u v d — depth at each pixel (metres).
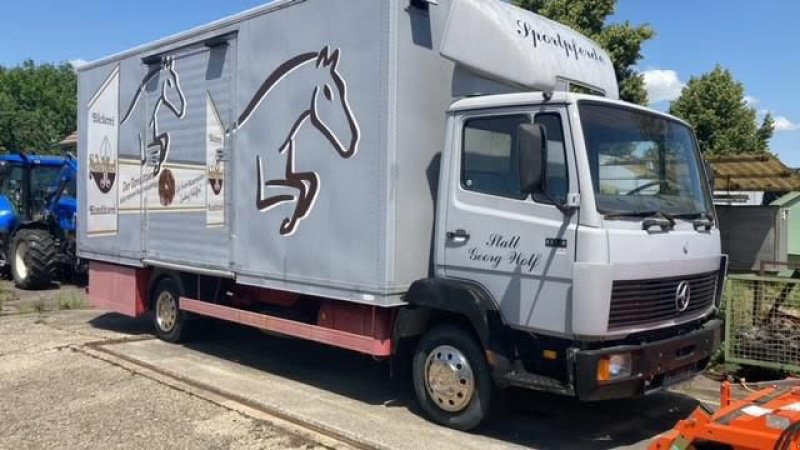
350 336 6.42
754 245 9.25
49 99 59.62
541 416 6.33
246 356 8.41
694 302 5.94
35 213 15.61
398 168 5.94
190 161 8.14
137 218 9.09
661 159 5.95
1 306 11.72
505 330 5.61
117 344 8.94
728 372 7.55
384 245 5.93
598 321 5.05
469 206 5.81
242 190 7.37
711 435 4.04
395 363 6.34
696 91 26.09
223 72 7.63
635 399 6.84
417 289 5.95
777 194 12.77
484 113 5.75
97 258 9.93
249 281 7.30
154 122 8.75
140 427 5.88
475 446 5.51
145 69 8.91
